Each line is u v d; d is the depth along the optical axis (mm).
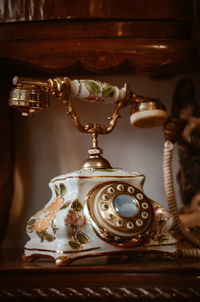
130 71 1032
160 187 1050
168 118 855
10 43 866
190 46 859
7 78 1038
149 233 704
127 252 696
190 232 963
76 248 677
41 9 847
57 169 1068
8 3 861
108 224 684
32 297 663
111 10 842
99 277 659
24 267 676
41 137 1076
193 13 875
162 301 647
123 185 721
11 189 1058
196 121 1013
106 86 760
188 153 1014
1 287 670
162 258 777
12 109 1073
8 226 1060
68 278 662
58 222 680
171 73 1050
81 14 838
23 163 1075
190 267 657
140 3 848
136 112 798
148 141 1057
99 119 1062
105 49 847
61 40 854
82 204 699
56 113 1074
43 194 1064
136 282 653
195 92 1037
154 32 857
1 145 1038
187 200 1006
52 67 851
